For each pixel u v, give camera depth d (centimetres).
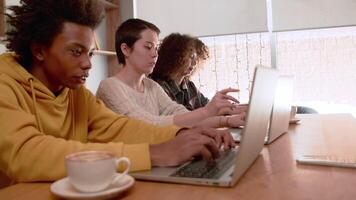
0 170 81
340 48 321
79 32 88
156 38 181
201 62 266
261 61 336
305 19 318
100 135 106
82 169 55
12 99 81
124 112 152
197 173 66
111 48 340
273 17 326
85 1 90
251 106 62
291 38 331
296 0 319
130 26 176
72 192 56
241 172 64
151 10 357
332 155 82
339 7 312
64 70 90
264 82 70
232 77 345
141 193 59
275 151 90
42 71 97
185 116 145
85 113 110
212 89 349
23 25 92
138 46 173
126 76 176
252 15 329
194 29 345
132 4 351
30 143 69
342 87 323
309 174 67
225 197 56
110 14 342
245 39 339
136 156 70
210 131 93
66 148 69
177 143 77
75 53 88
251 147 68
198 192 59
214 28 340
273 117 97
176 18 350
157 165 72
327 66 325
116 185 59
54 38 88
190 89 253
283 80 110
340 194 55
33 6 92
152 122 145
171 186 62
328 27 316
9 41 99
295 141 104
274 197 55
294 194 56
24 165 67
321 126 137
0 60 94
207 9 340
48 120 95
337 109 325
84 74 91
